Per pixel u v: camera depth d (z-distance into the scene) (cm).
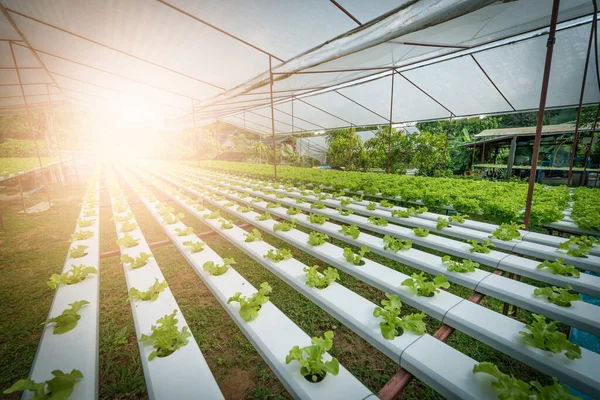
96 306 263
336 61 649
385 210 625
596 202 593
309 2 377
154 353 194
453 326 238
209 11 414
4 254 505
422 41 605
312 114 1564
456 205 580
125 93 1048
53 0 389
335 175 1175
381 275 318
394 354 201
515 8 474
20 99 1045
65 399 154
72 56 639
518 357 200
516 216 491
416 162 1531
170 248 525
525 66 742
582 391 171
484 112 1125
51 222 716
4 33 510
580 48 643
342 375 181
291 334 221
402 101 1154
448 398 167
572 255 343
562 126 1529
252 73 732
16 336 294
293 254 490
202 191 918
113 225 686
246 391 230
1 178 710
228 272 334
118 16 439
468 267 314
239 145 3175
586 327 225
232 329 302
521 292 272
